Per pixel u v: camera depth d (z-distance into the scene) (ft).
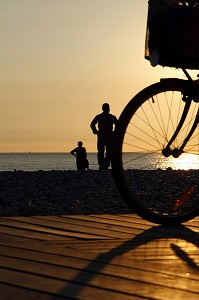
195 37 14.51
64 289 9.48
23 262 11.15
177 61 15.02
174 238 13.70
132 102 14.76
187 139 15.83
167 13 14.78
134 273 10.52
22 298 9.00
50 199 21.90
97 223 15.67
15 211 18.54
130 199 15.03
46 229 14.67
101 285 9.75
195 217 16.26
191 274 10.55
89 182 28.84
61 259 11.43
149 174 29.66
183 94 15.43
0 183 28.58
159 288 9.65
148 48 15.07
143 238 13.66
